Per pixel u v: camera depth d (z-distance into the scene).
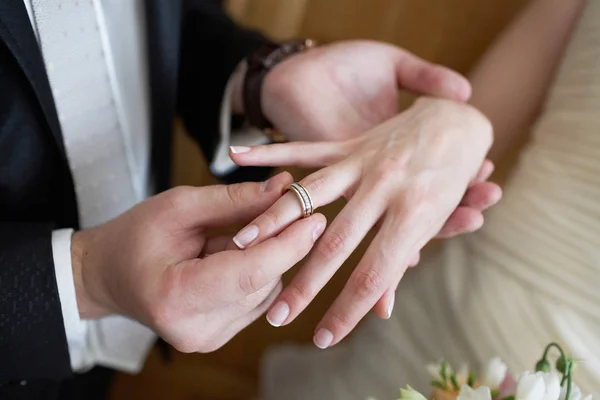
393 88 0.49
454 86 0.46
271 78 0.48
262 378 0.70
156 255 0.36
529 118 0.58
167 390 0.84
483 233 0.55
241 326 0.39
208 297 0.35
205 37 0.52
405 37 0.63
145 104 0.49
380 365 0.56
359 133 0.47
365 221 0.40
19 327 0.38
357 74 0.48
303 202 0.36
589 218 0.49
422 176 0.41
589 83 0.50
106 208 0.48
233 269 0.34
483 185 0.44
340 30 0.64
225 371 0.82
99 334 0.51
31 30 0.38
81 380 0.55
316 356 0.65
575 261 0.49
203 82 0.52
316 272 0.39
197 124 0.53
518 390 0.35
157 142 0.50
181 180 0.71
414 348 0.55
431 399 0.41
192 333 0.36
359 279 0.39
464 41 0.62
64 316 0.39
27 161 0.41
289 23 0.64
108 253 0.38
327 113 0.47
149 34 0.45
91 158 0.45
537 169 0.53
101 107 0.43
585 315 0.48
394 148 0.42
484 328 0.51
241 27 0.53
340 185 0.41
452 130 0.43
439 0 0.61
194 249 0.37
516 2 0.60
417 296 0.58
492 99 0.56
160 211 0.37
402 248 0.40
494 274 0.52
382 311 0.40
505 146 0.58
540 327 0.49
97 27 0.41
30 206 0.43
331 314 0.39
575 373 0.46
